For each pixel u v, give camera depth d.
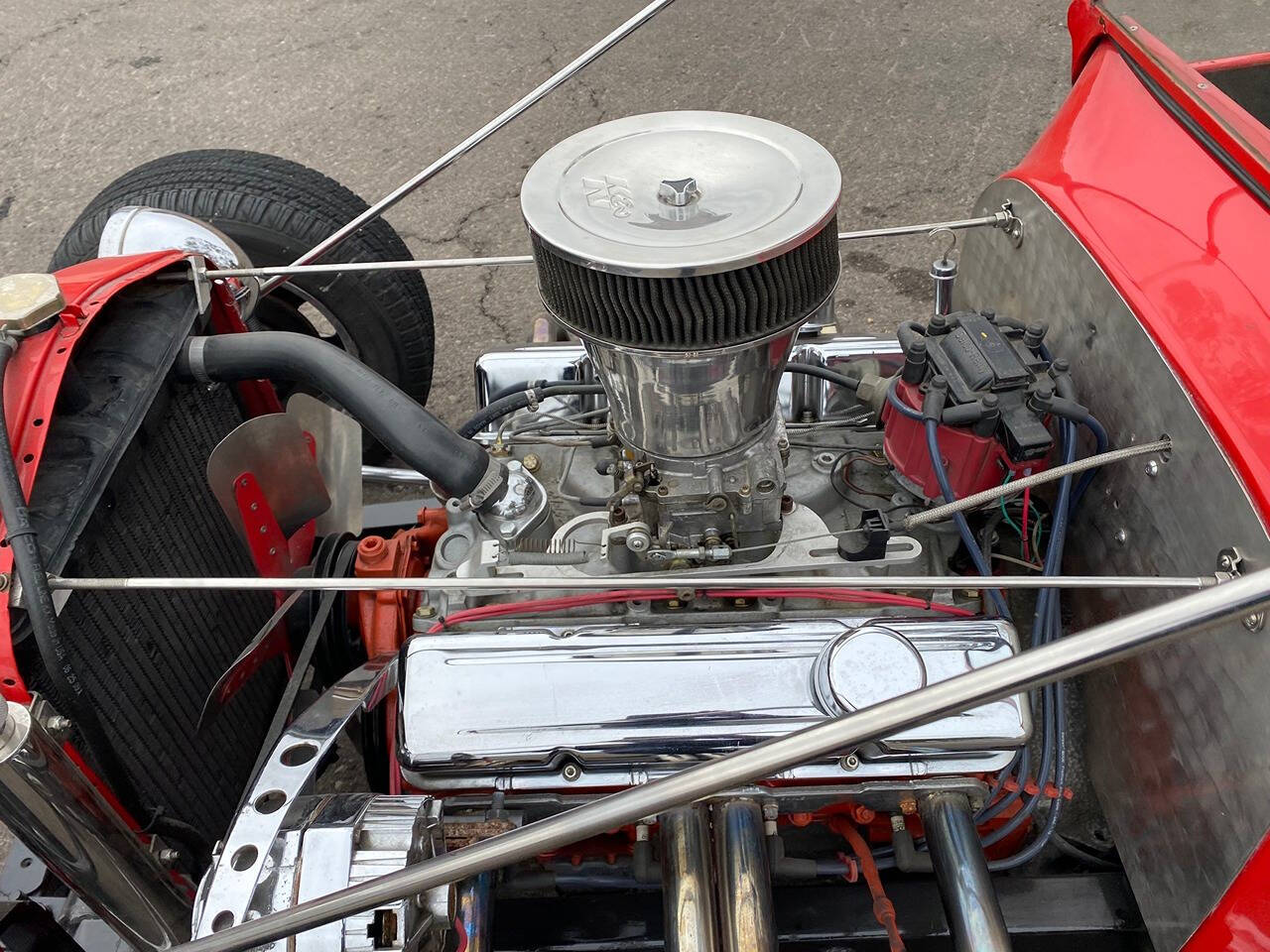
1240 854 1.14
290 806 1.26
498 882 1.39
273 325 2.41
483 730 1.31
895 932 1.27
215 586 1.20
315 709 1.42
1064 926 1.39
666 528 1.40
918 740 1.30
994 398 1.43
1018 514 1.62
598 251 1.10
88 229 2.17
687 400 1.25
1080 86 1.76
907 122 4.12
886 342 1.88
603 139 1.31
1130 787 1.37
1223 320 1.28
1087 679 1.49
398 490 2.80
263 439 1.55
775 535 1.44
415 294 2.45
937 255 3.44
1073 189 1.62
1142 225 1.47
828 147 4.01
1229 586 0.93
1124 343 1.42
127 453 1.33
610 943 1.42
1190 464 1.27
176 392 1.51
